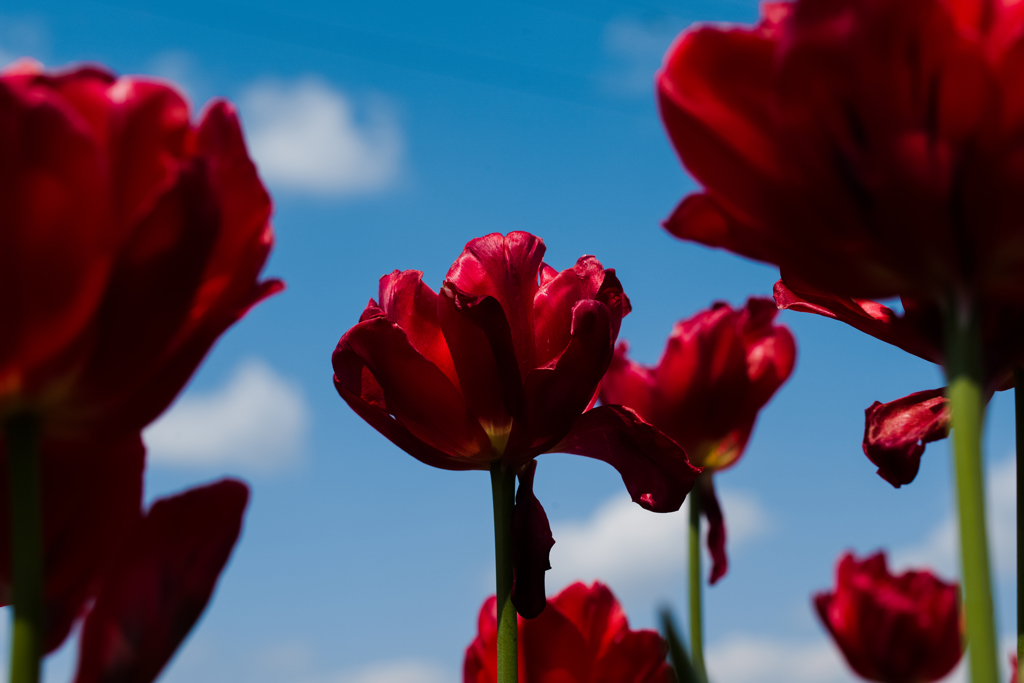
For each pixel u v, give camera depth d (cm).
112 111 50
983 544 51
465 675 71
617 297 68
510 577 66
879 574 98
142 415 52
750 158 53
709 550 83
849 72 52
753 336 91
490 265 67
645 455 66
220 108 52
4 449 52
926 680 95
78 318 49
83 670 51
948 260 52
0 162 46
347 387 67
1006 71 51
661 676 70
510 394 65
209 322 52
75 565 53
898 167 52
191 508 52
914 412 60
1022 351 54
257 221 52
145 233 48
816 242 53
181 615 52
